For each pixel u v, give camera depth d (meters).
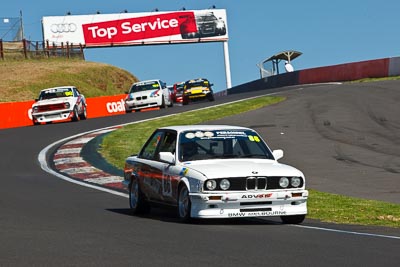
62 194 53.44
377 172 63.16
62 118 119.38
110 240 30.44
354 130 90.44
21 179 64.19
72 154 81.94
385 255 26.66
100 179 63.84
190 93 158.38
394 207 45.31
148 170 40.78
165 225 36.00
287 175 36.16
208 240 30.47
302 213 36.50
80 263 24.95
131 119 118.50
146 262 25.12
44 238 31.06
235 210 35.62
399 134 86.56
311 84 188.62
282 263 24.94
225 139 39.53
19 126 121.88
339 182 58.47
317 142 81.88
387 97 120.00
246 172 35.81
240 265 24.55
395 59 164.62
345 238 31.50
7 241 30.16
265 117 106.00
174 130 40.50
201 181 35.53
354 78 176.75
